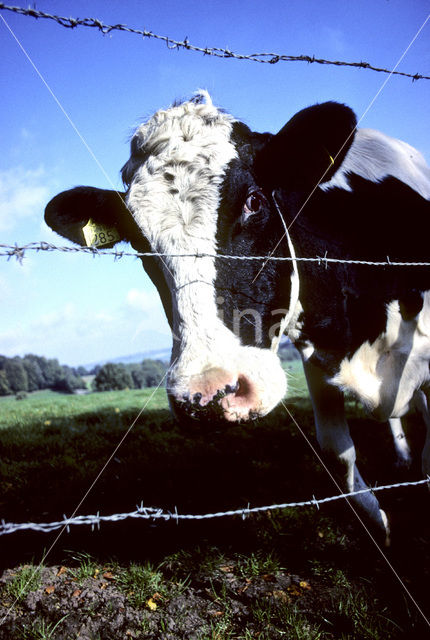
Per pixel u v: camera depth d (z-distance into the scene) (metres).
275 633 0.73
